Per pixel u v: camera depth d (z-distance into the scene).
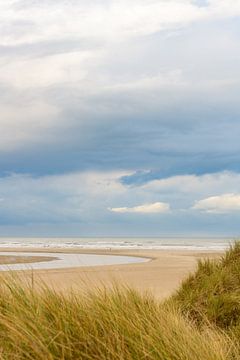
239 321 8.62
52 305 5.61
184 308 9.46
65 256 51.25
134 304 6.34
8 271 6.79
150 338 5.25
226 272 10.33
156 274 28.25
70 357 4.90
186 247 84.25
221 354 5.62
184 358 5.18
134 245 95.56
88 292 6.13
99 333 5.30
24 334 4.92
